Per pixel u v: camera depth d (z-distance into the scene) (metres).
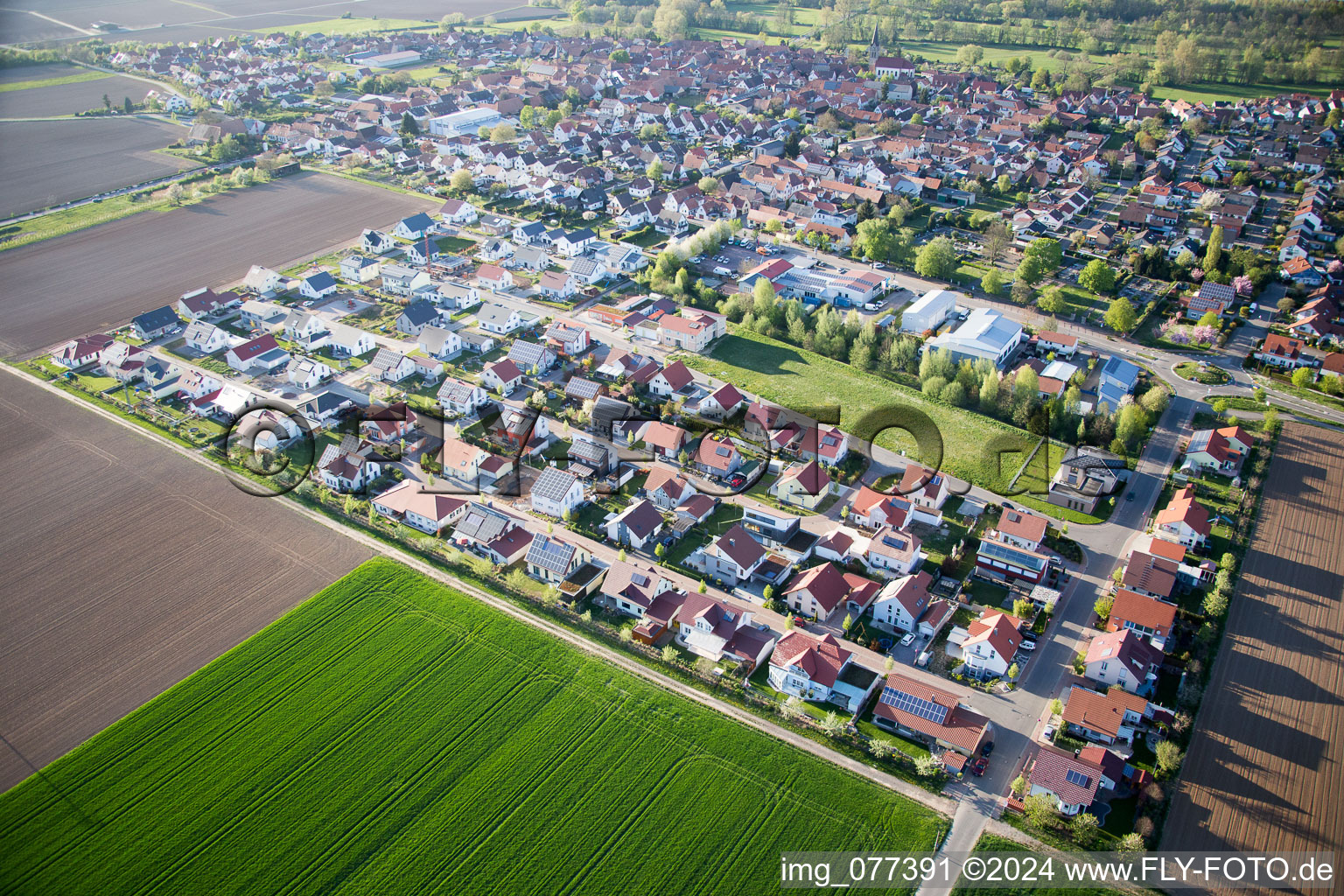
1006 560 110.12
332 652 97.19
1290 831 79.56
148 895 72.75
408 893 73.31
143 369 150.88
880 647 100.25
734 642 98.50
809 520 121.25
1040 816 79.12
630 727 88.88
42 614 101.81
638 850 77.12
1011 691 94.69
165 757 84.75
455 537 115.12
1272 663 97.81
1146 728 89.62
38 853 75.88
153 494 123.31
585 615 101.62
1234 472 129.25
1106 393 145.62
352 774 83.44
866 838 78.56
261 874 74.56
